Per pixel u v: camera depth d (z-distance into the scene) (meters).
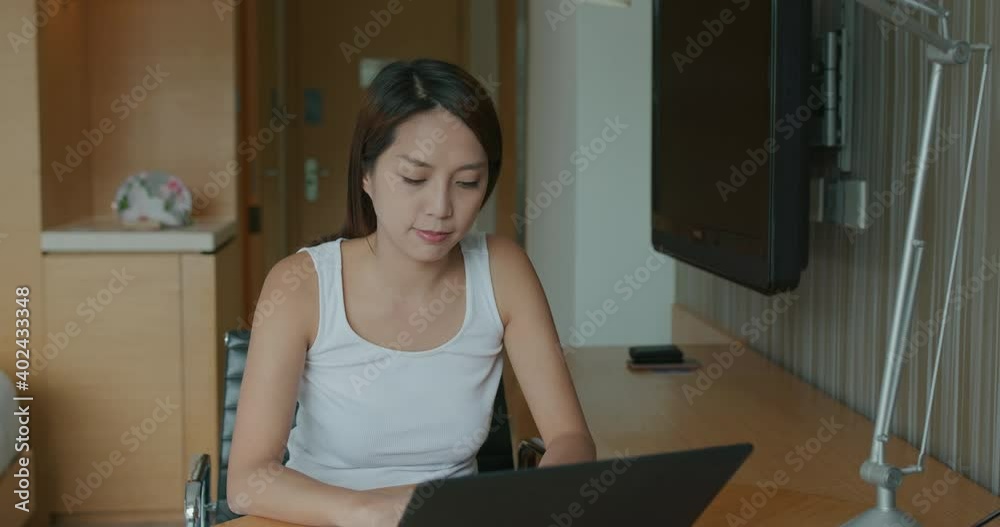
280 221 6.34
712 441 2.13
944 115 1.94
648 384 2.66
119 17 4.29
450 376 1.72
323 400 1.72
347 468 1.74
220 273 3.82
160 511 3.71
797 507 1.58
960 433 1.91
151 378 3.67
